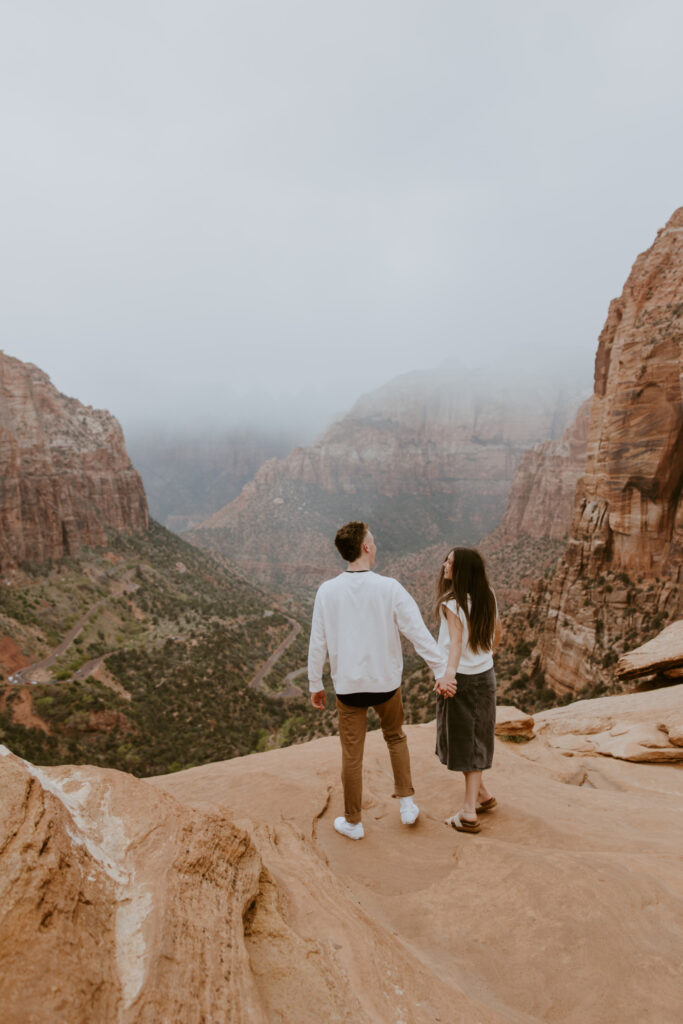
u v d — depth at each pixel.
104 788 2.60
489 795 5.14
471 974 2.66
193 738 59.44
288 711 71.50
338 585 4.26
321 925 2.57
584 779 7.21
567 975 2.59
